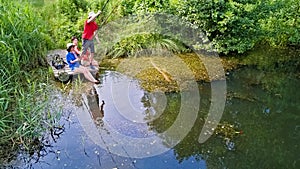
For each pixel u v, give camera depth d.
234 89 5.46
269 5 6.71
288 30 6.77
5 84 4.92
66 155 4.06
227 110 4.94
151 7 6.79
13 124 4.44
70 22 7.12
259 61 6.38
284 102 5.14
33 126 4.38
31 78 5.53
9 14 5.78
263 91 5.42
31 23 6.13
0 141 4.18
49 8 7.51
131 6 7.03
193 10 6.42
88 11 7.24
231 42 6.55
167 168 3.88
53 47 6.53
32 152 4.11
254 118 4.77
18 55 5.46
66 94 5.26
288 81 5.73
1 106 4.42
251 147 4.21
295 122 4.69
